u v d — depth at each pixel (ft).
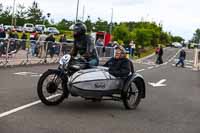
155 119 27.27
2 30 83.76
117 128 23.65
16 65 65.26
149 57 177.99
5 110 26.71
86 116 26.58
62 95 29.91
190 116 29.27
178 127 25.11
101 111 28.78
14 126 22.38
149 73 73.56
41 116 25.54
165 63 135.23
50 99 29.86
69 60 29.60
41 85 29.01
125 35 222.48
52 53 77.61
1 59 60.95
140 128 24.09
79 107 29.73
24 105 28.91
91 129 22.90
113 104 32.24
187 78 68.85
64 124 23.70
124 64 30.42
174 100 37.42
